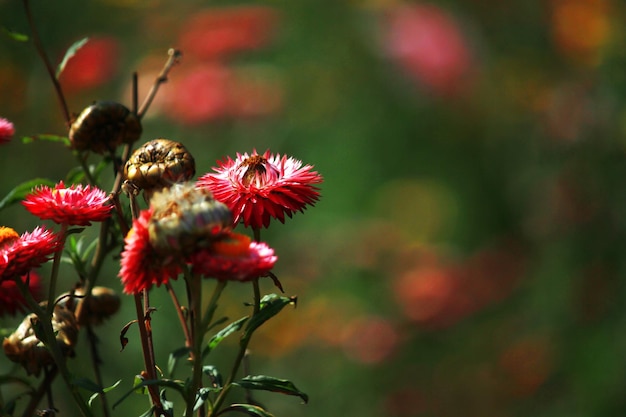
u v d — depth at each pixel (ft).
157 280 9.77
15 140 29.32
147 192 11.56
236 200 10.97
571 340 32.63
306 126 36.32
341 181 37.06
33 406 12.34
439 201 37.29
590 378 31.65
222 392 10.77
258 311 10.97
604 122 35.04
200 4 35.91
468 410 32.22
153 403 11.23
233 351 28.60
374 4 37.06
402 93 37.17
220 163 11.66
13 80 30.35
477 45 37.52
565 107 35.86
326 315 31.63
